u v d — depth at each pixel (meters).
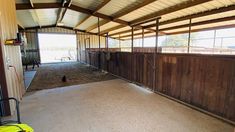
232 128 2.04
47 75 6.24
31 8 5.67
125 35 12.05
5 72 2.31
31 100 3.16
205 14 4.45
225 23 5.54
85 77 5.78
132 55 4.75
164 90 3.47
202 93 2.58
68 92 3.75
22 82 3.52
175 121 2.23
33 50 11.05
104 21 7.95
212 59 2.38
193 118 2.33
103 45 13.66
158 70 3.63
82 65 10.05
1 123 1.58
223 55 2.21
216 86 2.35
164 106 2.82
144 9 4.80
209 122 2.20
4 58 2.29
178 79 3.06
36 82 4.91
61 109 2.69
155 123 2.17
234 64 2.09
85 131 1.98
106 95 3.49
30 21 9.01
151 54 3.86
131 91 3.83
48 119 2.31
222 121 2.23
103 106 2.83
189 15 4.94
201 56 2.55
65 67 8.97
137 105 2.87
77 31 12.48
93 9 6.27
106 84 4.62
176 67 3.09
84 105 2.88
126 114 2.48
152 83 3.88
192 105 2.79
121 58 5.48
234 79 2.11
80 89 4.03
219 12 4.09
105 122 2.21
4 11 2.47
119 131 1.97
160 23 6.13
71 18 8.95
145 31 9.04
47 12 7.63
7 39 2.46
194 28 6.96
